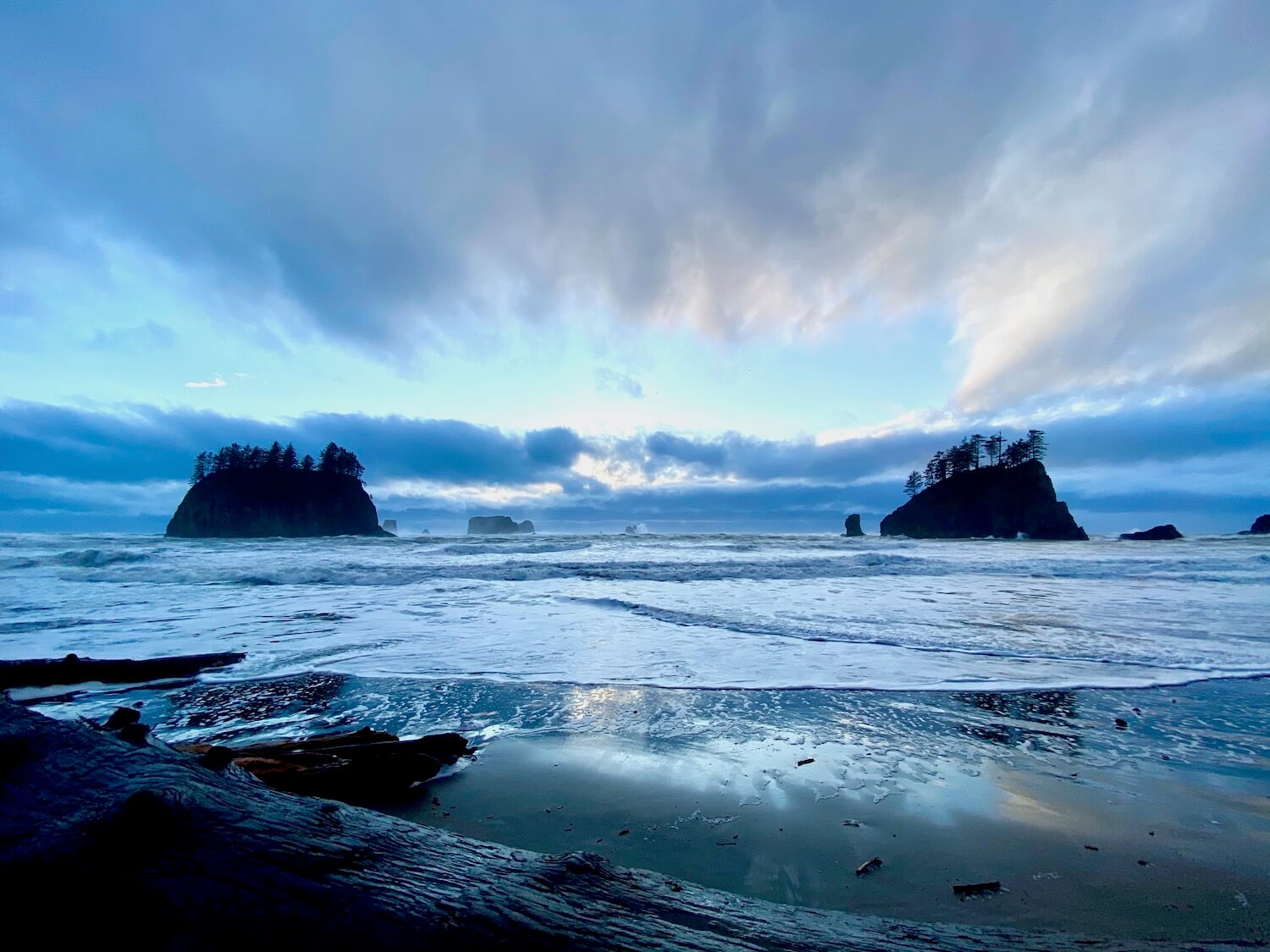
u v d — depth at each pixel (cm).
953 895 277
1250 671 741
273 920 174
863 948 189
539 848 327
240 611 1221
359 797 395
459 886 193
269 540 4750
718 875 297
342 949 165
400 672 747
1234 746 492
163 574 1805
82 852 191
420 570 1958
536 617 1157
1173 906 267
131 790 219
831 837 341
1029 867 306
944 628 1029
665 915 197
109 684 700
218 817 214
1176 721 557
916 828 353
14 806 215
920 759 465
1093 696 641
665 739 512
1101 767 449
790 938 191
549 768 449
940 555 3183
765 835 343
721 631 1009
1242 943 219
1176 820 363
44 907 180
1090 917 258
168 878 185
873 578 2006
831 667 768
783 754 477
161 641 919
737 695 646
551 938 171
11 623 1067
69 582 1662
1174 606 1289
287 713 586
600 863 228
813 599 1419
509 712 589
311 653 847
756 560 2458
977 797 396
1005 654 833
